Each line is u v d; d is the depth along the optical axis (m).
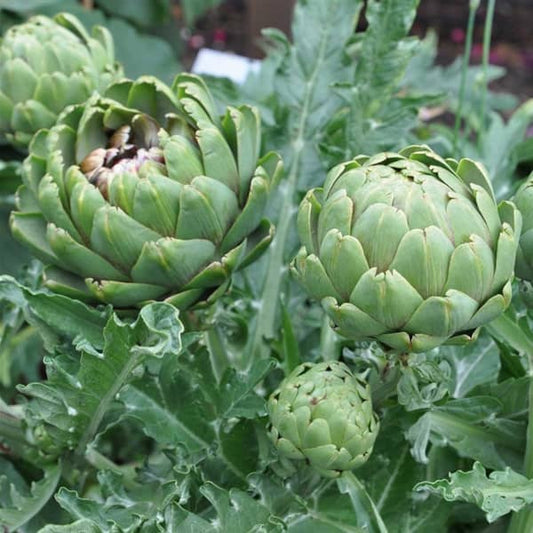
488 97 1.24
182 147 0.69
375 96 0.85
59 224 0.70
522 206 0.68
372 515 0.69
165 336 0.66
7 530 0.74
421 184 0.63
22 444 0.79
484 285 0.63
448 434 0.75
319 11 0.90
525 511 0.71
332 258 0.63
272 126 0.88
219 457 0.75
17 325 0.82
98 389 0.71
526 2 2.74
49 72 0.85
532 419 0.71
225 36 2.67
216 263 0.70
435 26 2.72
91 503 0.70
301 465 0.70
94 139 0.73
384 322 0.63
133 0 1.49
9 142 0.90
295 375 0.68
